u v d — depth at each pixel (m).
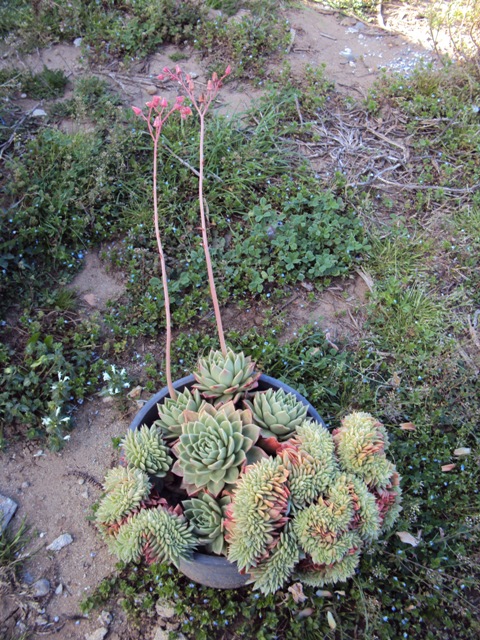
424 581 0.92
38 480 1.03
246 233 1.33
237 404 0.89
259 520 0.72
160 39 1.70
